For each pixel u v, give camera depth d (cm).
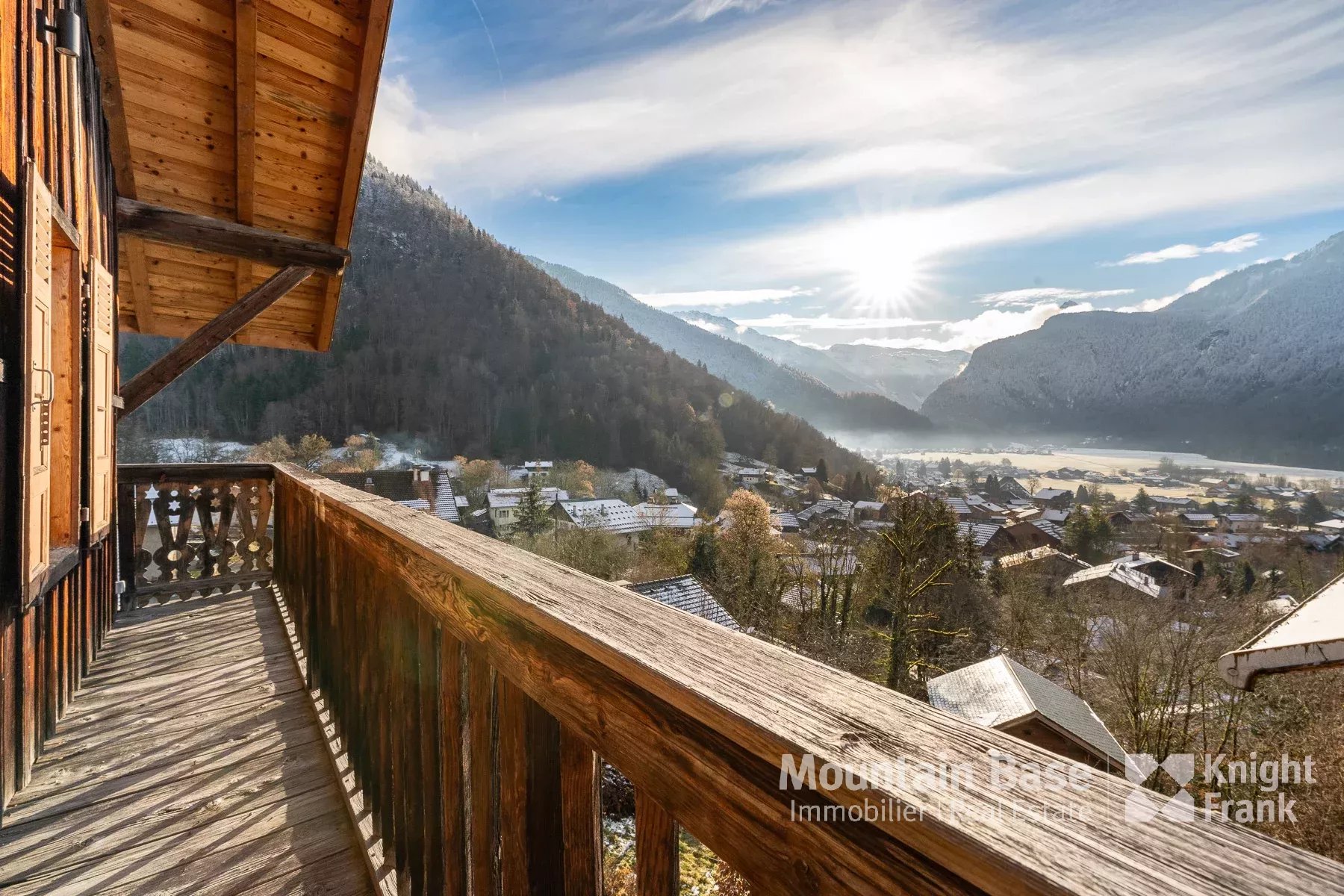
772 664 67
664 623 80
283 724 266
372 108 430
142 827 200
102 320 312
